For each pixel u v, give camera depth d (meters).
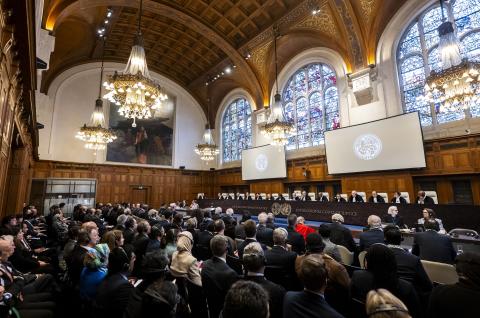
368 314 1.07
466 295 1.57
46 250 5.78
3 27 2.98
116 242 3.42
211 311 2.61
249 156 17.56
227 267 2.70
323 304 1.69
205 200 14.37
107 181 17.30
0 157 3.91
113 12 13.38
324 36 12.88
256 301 1.04
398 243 2.98
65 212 13.29
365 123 11.41
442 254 3.46
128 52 17.81
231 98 20.36
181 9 13.55
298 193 12.80
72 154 16.17
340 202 8.37
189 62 19.11
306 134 14.77
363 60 11.76
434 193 8.39
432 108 9.98
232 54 15.83
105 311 2.18
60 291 3.70
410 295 2.01
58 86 16.05
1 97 3.45
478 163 8.73
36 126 8.40
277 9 13.04
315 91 14.45
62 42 13.83
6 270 3.16
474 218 5.70
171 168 19.98
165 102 20.55
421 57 10.39
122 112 7.53
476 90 6.55
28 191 12.88
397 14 10.90
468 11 9.20
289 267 3.03
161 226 5.42
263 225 5.41
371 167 11.06
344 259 3.95
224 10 13.77
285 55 15.50
